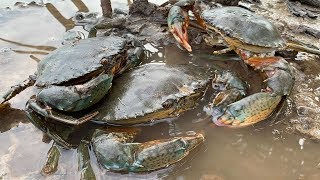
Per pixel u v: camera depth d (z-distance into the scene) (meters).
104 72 0.42
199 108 0.43
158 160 0.36
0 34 0.54
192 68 0.45
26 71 0.48
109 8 0.55
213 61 0.49
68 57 0.42
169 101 0.40
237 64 0.48
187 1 0.50
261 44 0.43
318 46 0.52
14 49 0.52
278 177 0.37
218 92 0.44
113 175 0.37
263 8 0.60
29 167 0.38
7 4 0.60
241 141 0.40
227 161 0.38
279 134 0.41
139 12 0.56
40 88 0.42
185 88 0.41
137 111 0.39
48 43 0.52
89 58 0.42
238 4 0.59
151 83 0.41
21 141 0.40
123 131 0.40
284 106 0.44
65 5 0.60
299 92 0.45
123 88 0.42
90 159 0.38
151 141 0.38
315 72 0.48
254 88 0.45
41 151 0.39
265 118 0.41
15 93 0.44
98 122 0.41
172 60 0.49
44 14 0.58
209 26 0.46
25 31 0.55
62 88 0.40
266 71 0.43
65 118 0.39
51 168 0.37
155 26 0.54
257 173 0.37
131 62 0.47
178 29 0.49
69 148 0.40
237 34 0.44
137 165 0.36
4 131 0.42
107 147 0.36
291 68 0.45
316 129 0.41
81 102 0.39
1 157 0.39
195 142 0.38
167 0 0.60
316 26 0.56
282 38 0.45
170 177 0.37
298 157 0.39
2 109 0.44
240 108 0.39
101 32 0.53
